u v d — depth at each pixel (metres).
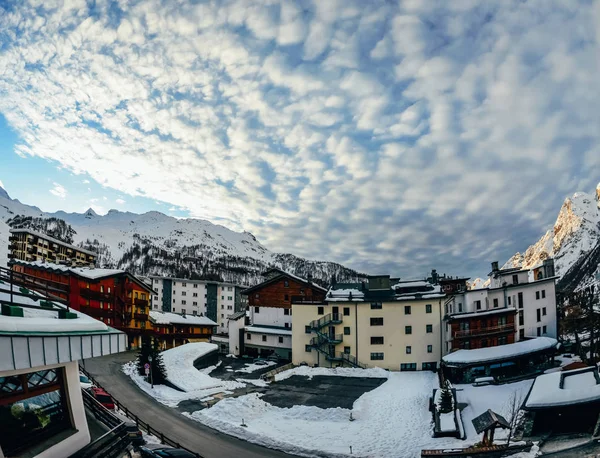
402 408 42.88
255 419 39.38
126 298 75.00
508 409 37.91
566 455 24.72
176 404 43.41
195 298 127.75
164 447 23.25
